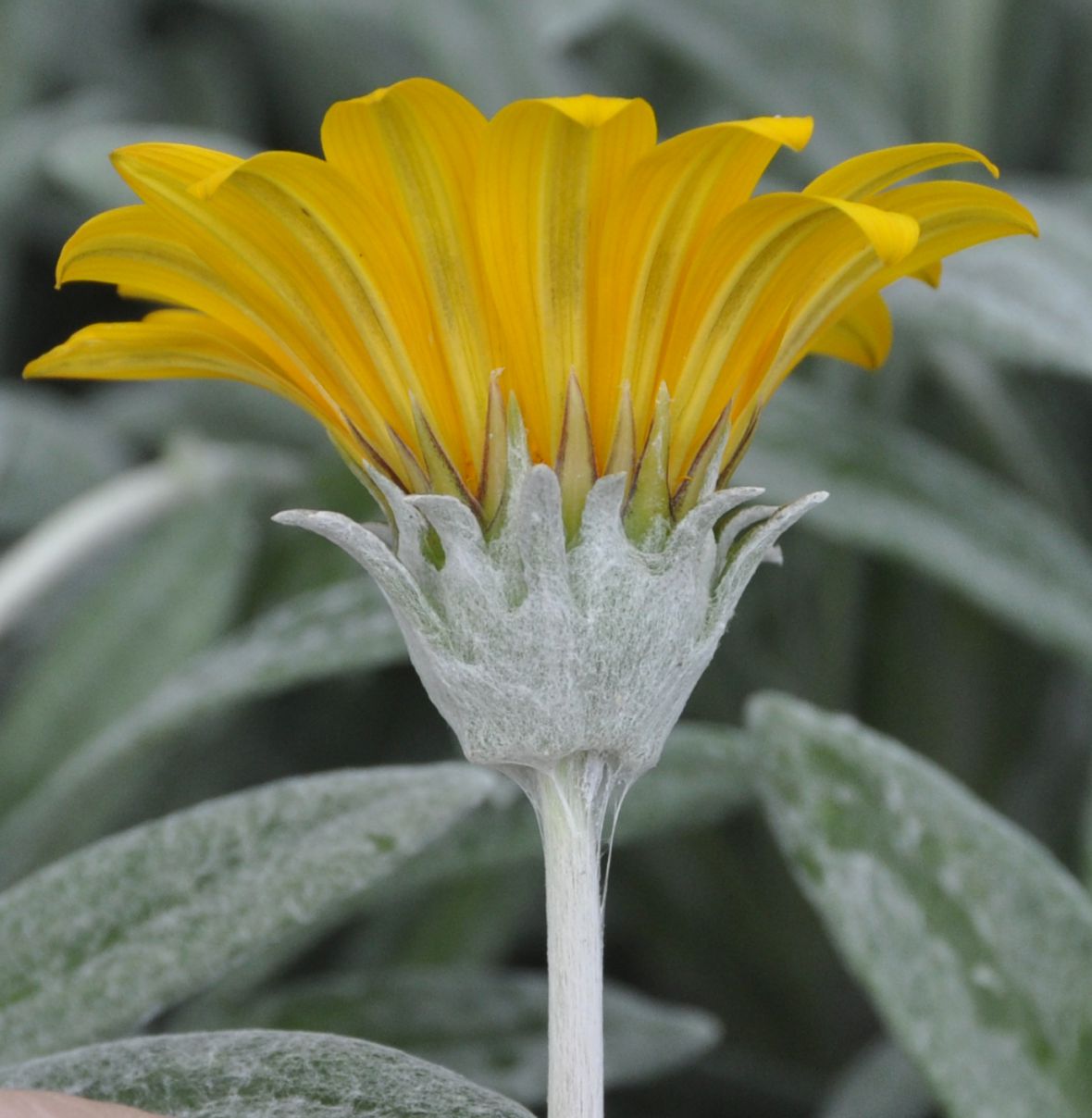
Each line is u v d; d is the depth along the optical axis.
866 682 0.44
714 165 0.25
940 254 0.27
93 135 0.43
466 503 0.26
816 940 0.43
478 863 0.33
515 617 0.26
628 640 0.26
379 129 0.25
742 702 0.42
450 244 0.26
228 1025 0.34
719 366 0.26
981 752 0.44
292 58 0.56
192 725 0.36
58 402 0.56
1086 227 0.36
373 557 0.26
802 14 0.46
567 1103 0.26
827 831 0.30
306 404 0.27
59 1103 0.26
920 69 0.46
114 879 0.29
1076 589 0.35
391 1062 0.27
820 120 0.46
